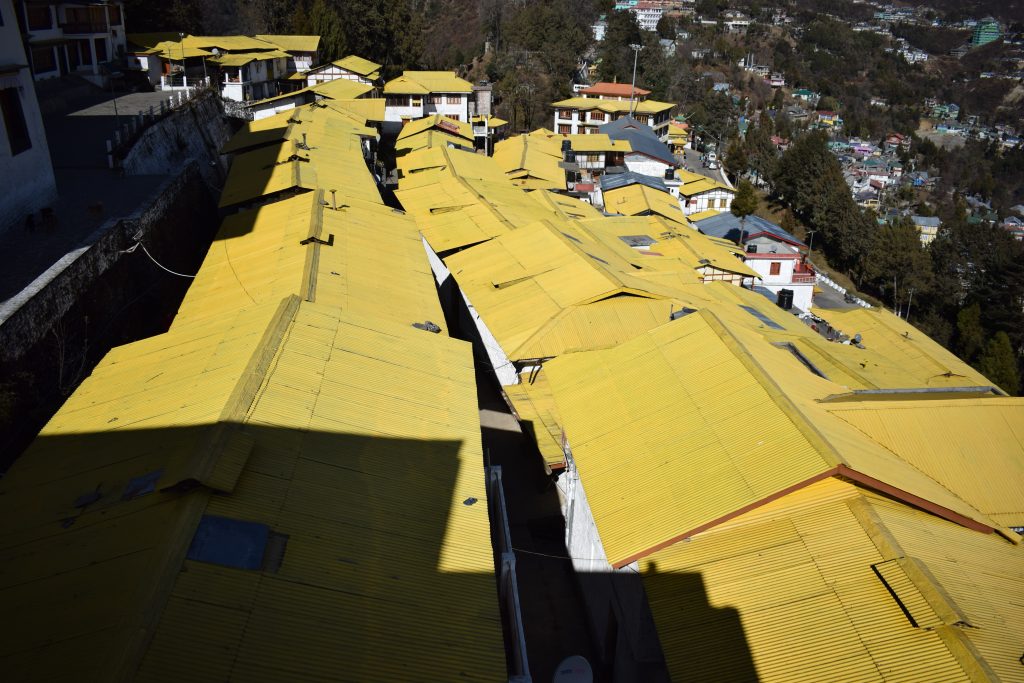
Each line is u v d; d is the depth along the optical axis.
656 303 30.45
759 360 23.59
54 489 14.64
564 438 23.86
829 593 15.41
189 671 10.78
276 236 30.53
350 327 20.69
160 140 45.03
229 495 13.73
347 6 93.00
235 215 34.75
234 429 15.05
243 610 11.88
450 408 18.69
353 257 28.88
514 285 32.78
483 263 35.84
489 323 30.25
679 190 74.19
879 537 16.06
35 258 25.00
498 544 18.17
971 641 13.88
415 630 12.58
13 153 28.62
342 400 17.38
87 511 13.82
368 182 41.78
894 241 69.25
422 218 43.16
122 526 13.21
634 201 60.31
